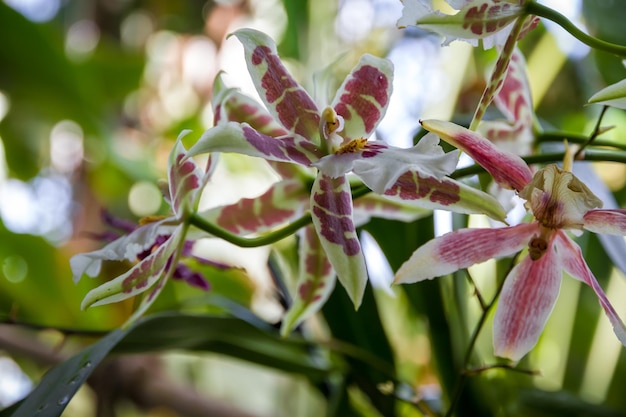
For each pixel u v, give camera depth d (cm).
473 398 40
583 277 33
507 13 32
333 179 33
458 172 34
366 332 41
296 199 37
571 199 33
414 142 40
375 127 34
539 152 38
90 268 35
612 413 40
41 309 51
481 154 33
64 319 51
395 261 40
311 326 46
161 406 47
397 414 42
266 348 40
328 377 41
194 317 38
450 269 33
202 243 50
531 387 42
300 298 37
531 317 34
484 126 38
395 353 42
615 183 49
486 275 44
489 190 37
